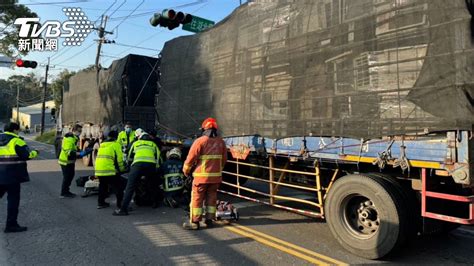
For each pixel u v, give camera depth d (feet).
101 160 24.84
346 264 15.25
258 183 29.40
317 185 18.62
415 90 13.94
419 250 16.93
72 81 58.18
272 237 18.66
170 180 25.20
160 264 15.21
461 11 12.82
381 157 14.93
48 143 122.31
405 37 14.29
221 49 24.52
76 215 23.27
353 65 16.07
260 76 21.02
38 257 16.03
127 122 37.47
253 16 21.83
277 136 19.83
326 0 17.43
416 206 15.40
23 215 23.18
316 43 17.76
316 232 19.48
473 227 20.66
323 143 17.38
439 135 13.33
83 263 15.34
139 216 23.04
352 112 16.06
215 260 15.62
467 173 12.46
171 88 30.19
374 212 15.94
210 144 20.31
